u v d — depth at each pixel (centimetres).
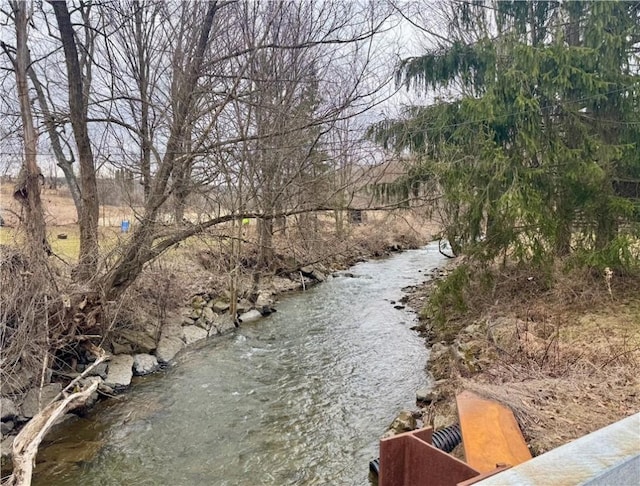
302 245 1099
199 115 683
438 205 895
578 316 671
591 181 707
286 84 785
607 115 756
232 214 735
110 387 655
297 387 677
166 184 677
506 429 325
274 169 810
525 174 729
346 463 478
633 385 426
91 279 635
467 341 698
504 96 753
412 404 601
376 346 846
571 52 715
